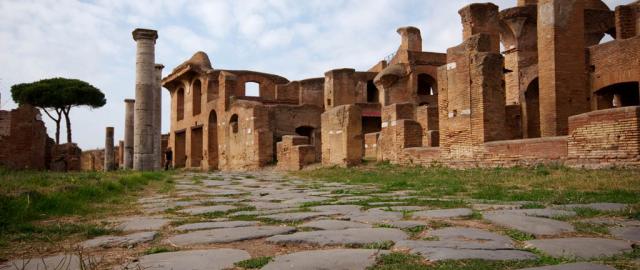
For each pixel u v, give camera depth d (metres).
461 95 18.88
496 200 8.73
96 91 47.69
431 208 7.48
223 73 41.31
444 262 3.83
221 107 41.44
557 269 3.54
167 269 3.87
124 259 4.34
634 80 23.02
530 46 30.97
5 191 8.09
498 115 18.08
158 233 5.81
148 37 26.11
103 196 10.37
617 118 13.21
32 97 44.91
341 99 40.84
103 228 6.18
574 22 20.50
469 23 26.06
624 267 3.63
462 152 18.69
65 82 46.56
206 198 10.74
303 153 27.33
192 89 48.91
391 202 8.63
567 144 14.54
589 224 5.52
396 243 4.66
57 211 7.79
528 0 32.44
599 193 8.98
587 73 25.27
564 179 11.55
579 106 20.30
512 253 4.14
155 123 35.53
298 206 8.42
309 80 45.25
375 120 40.25
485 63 18.02
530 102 29.97
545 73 20.53
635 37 22.98
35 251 4.89
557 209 7.00
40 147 27.05
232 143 38.62
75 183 10.91
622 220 5.89
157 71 36.06
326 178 18.50
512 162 16.39
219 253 4.44
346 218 6.59
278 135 37.91
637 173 11.55
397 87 41.28
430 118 26.88
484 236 4.96
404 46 43.81
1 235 5.67
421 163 20.62
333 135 25.27
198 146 48.44
